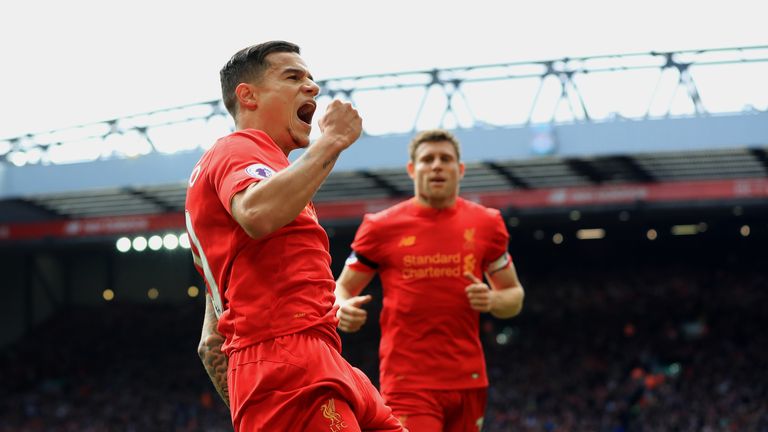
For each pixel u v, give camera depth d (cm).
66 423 4803
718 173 3684
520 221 4472
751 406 3928
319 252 416
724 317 4947
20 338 5778
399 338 761
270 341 400
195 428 4591
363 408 419
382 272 782
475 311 765
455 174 767
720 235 5550
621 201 3769
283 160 418
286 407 395
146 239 4888
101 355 5591
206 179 412
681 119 3344
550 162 3600
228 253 406
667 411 4006
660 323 5003
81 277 6116
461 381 756
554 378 4612
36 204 4278
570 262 5806
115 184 3941
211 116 3956
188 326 5825
